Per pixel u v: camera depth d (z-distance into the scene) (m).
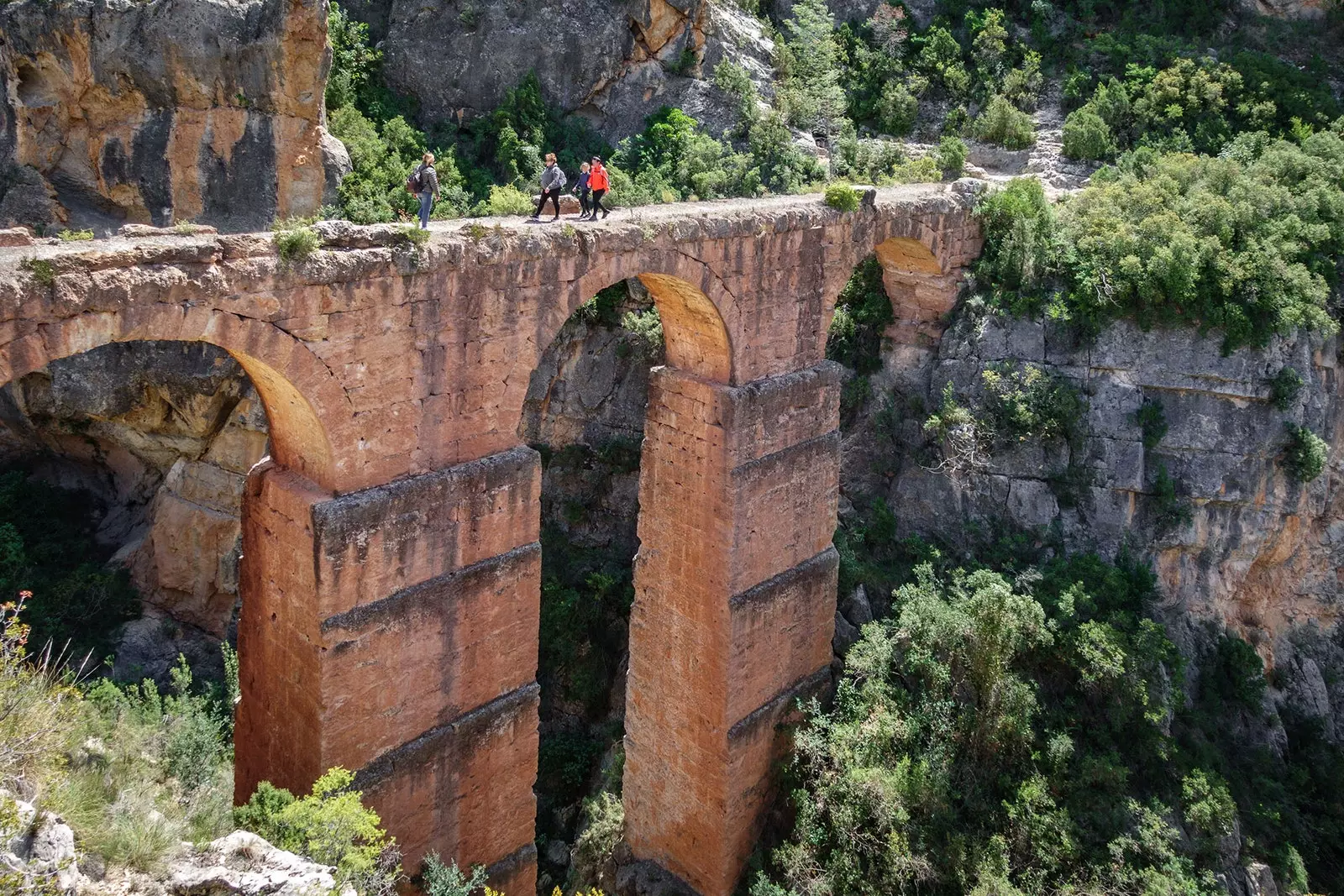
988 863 23.52
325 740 17.64
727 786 25.14
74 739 17.70
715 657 24.78
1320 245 32.72
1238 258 30.97
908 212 29.33
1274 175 35.03
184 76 31.97
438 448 18.78
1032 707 26.06
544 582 36.69
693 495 24.62
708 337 23.83
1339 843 28.70
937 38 49.91
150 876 13.91
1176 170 34.97
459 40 42.75
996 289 32.75
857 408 35.00
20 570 36.31
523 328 19.61
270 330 15.91
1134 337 31.38
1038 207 32.97
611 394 38.75
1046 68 48.78
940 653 26.77
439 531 18.73
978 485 31.89
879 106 48.31
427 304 17.94
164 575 36.81
